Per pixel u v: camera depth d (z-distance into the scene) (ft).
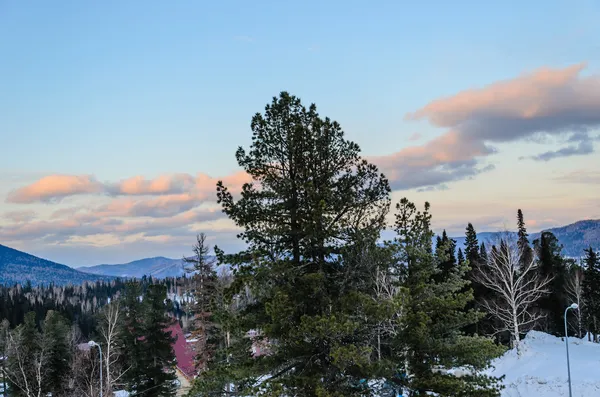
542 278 180.75
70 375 148.25
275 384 42.98
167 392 131.85
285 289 46.57
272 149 51.42
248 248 50.49
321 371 46.39
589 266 182.70
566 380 97.91
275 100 51.65
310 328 42.80
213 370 48.67
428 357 51.98
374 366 44.39
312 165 50.70
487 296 173.27
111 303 137.59
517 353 128.36
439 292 55.93
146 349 129.29
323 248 49.37
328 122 50.83
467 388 48.78
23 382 140.56
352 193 50.52
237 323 48.98
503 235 144.46
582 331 198.70
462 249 211.61
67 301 473.26
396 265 53.26
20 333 151.12
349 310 45.80
